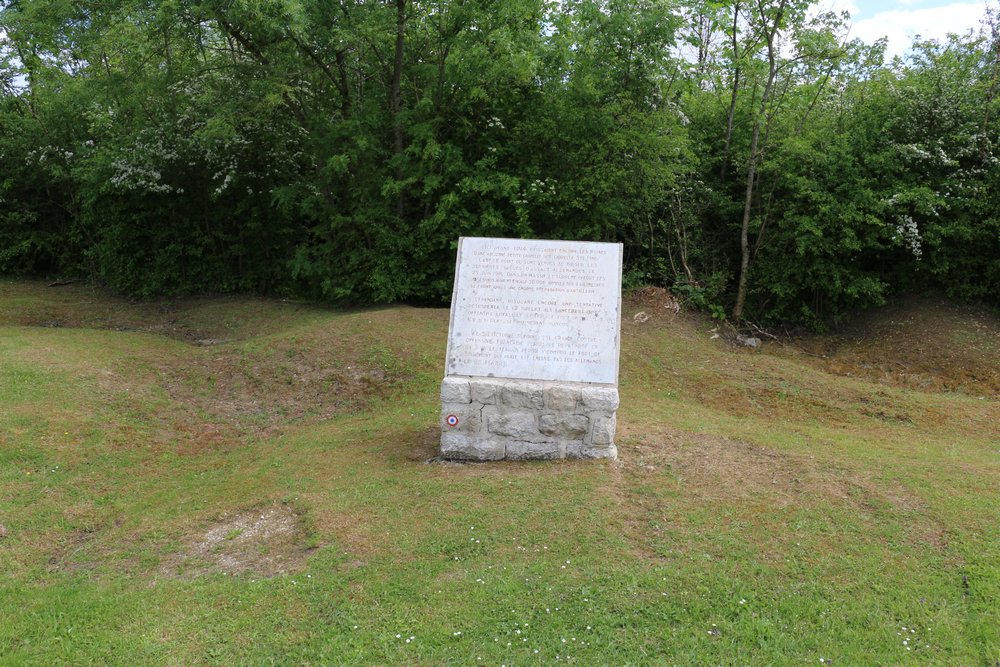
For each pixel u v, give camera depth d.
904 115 12.49
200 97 13.20
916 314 12.38
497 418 6.33
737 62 12.91
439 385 9.36
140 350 10.45
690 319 12.89
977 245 12.15
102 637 4.14
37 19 12.82
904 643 4.02
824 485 5.95
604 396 6.19
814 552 4.90
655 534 5.16
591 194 12.68
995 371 10.54
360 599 4.42
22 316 13.46
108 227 15.55
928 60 13.27
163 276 15.41
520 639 4.07
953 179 11.95
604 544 5.00
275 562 4.96
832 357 11.95
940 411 9.01
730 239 14.02
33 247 17.67
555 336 6.32
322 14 12.21
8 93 17.36
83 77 15.84
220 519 5.70
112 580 4.83
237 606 4.40
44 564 5.13
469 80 12.60
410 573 4.69
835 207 11.91
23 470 6.49
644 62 12.48
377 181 13.23
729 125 13.66
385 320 11.47
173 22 12.12
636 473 6.18
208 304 14.76
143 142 13.85
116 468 6.85
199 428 8.27
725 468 6.34
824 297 12.87
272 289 15.77
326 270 13.70
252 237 15.53
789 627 4.16
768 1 12.28
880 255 12.84
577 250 6.46
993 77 12.45
